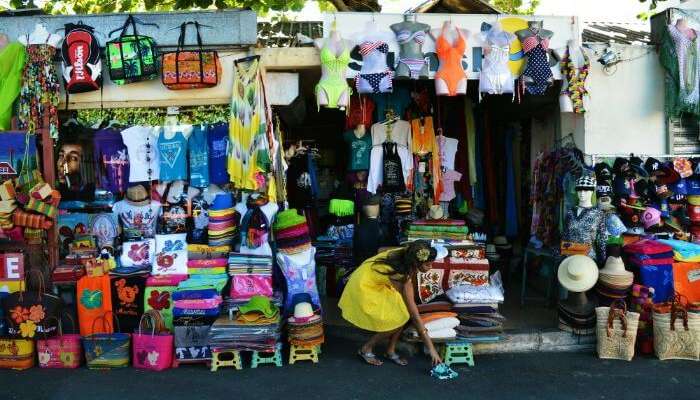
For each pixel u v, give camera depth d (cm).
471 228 811
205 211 623
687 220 662
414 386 491
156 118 624
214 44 613
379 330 516
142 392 483
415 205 765
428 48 633
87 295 565
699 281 600
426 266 512
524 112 810
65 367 543
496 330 544
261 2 907
